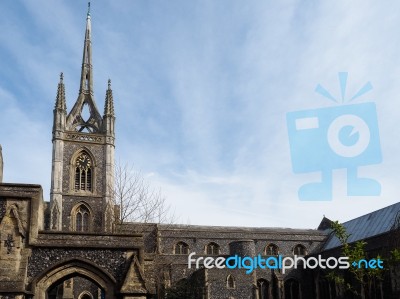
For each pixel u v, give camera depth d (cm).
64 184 6056
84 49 7244
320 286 5775
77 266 2264
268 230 6462
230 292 5272
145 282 2272
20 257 2156
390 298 4219
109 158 6334
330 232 6512
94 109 6794
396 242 3338
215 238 6125
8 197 2230
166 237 5909
